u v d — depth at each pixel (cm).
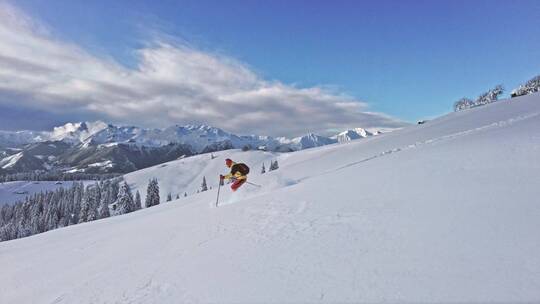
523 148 859
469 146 1065
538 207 506
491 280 355
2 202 16762
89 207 8456
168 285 508
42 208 10688
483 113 2491
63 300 554
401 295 358
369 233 538
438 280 372
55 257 877
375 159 1384
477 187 650
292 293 405
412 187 745
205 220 868
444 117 3516
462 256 413
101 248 857
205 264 554
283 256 518
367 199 723
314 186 988
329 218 650
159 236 816
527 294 321
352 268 436
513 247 411
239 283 459
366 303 356
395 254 452
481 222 495
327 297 381
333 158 2053
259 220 739
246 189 1196
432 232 495
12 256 1020
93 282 599
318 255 495
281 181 1213
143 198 16362
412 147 1561
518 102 2647
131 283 548
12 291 672
